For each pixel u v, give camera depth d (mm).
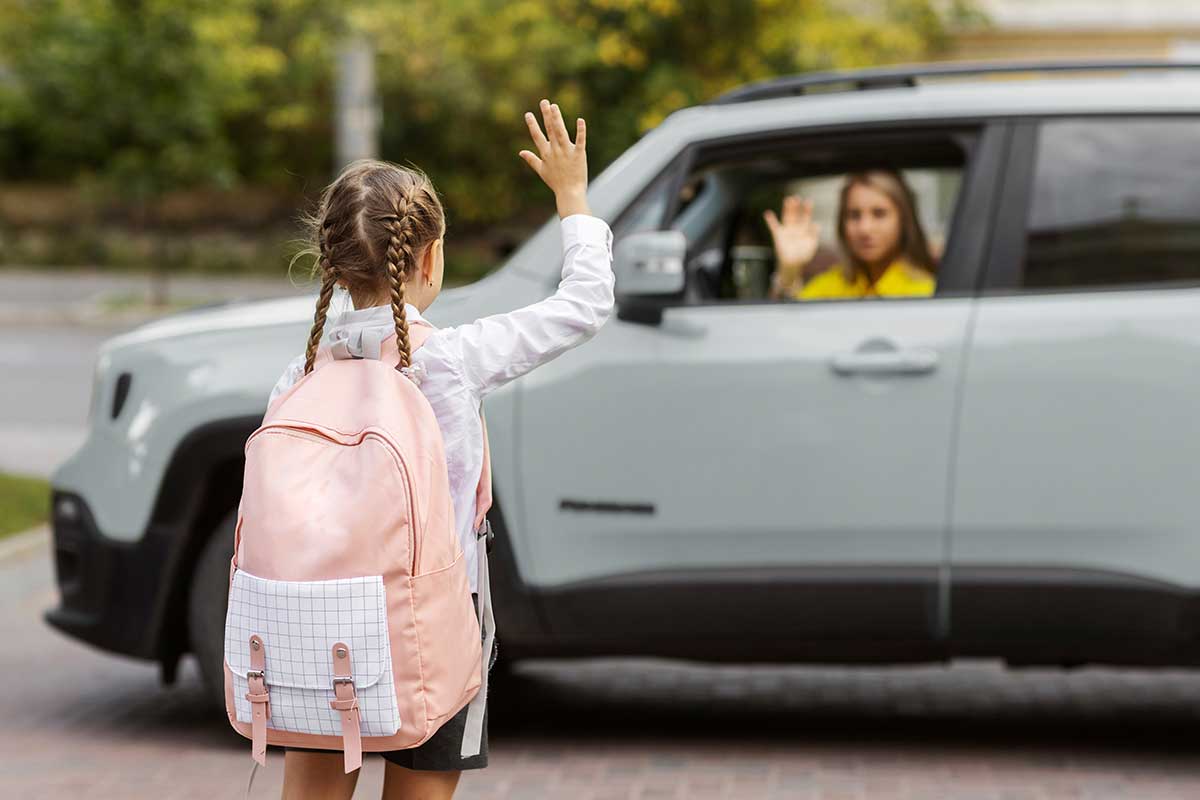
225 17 41625
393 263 4496
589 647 8125
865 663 8078
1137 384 7691
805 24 35781
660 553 7977
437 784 4645
